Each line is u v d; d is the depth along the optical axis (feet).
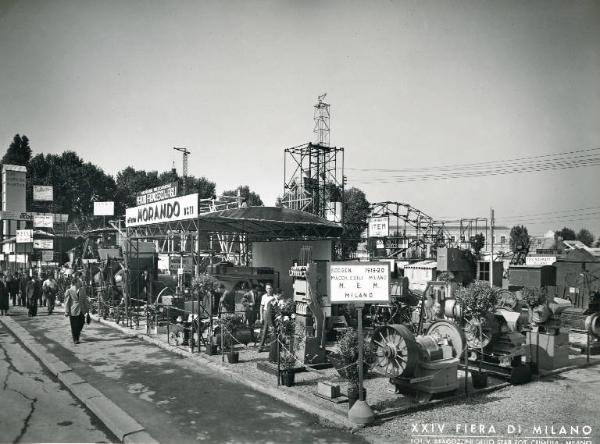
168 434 23.58
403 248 124.77
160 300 59.47
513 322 36.50
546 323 38.68
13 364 39.19
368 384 32.17
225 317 41.01
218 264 77.05
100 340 49.32
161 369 36.88
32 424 25.23
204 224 72.43
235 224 73.31
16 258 107.76
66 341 48.57
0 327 60.54
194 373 35.70
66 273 95.91
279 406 27.96
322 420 25.48
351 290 25.36
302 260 41.06
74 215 237.04
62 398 29.73
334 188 127.03
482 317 35.14
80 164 242.58
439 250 81.10
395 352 28.58
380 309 53.21
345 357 27.14
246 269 75.72
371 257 106.52
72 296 47.09
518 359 34.83
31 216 120.98
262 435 23.53
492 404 28.43
